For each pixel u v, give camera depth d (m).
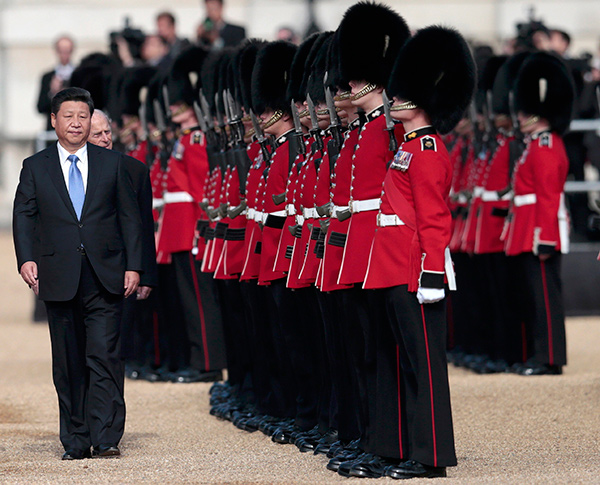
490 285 41.06
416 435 23.14
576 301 54.62
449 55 23.08
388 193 23.14
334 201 25.14
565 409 32.34
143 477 24.73
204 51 39.16
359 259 23.86
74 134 27.28
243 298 31.86
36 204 27.47
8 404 36.34
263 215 29.20
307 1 95.50
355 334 24.69
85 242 26.98
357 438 25.89
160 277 41.09
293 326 28.59
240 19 99.44
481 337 42.78
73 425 27.31
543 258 38.25
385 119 23.86
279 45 29.12
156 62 53.53
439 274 22.41
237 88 31.75
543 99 37.88
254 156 31.50
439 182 22.64
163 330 41.91
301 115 27.77
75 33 104.94
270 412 30.50
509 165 39.56
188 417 33.47
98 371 27.25
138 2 104.00
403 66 23.09
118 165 27.69
